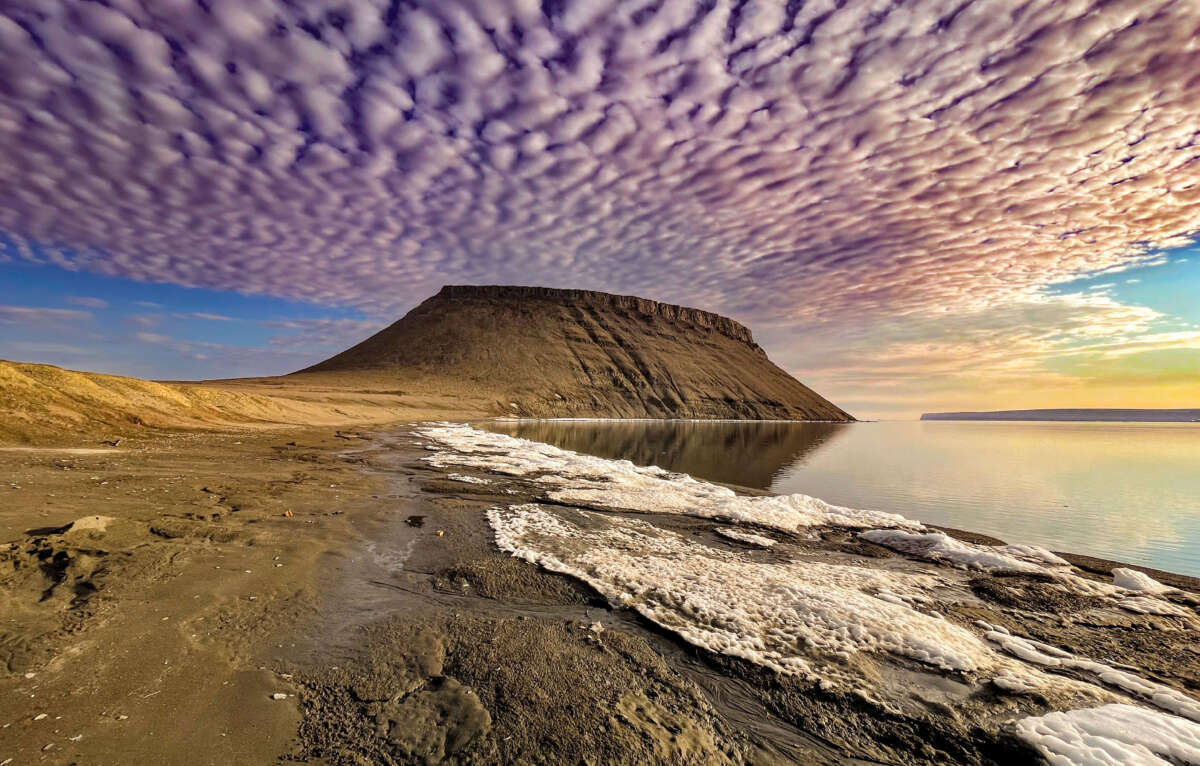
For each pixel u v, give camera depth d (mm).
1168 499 20297
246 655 5070
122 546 7180
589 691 4832
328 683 4711
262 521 9672
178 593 6184
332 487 13977
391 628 5957
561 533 10734
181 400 30391
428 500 13367
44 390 21734
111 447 17656
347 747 3850
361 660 5172
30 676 4285
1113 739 4383
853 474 27781
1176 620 7734
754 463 32625
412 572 7906
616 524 12039
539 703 4566
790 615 6801
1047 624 7488
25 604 5426
